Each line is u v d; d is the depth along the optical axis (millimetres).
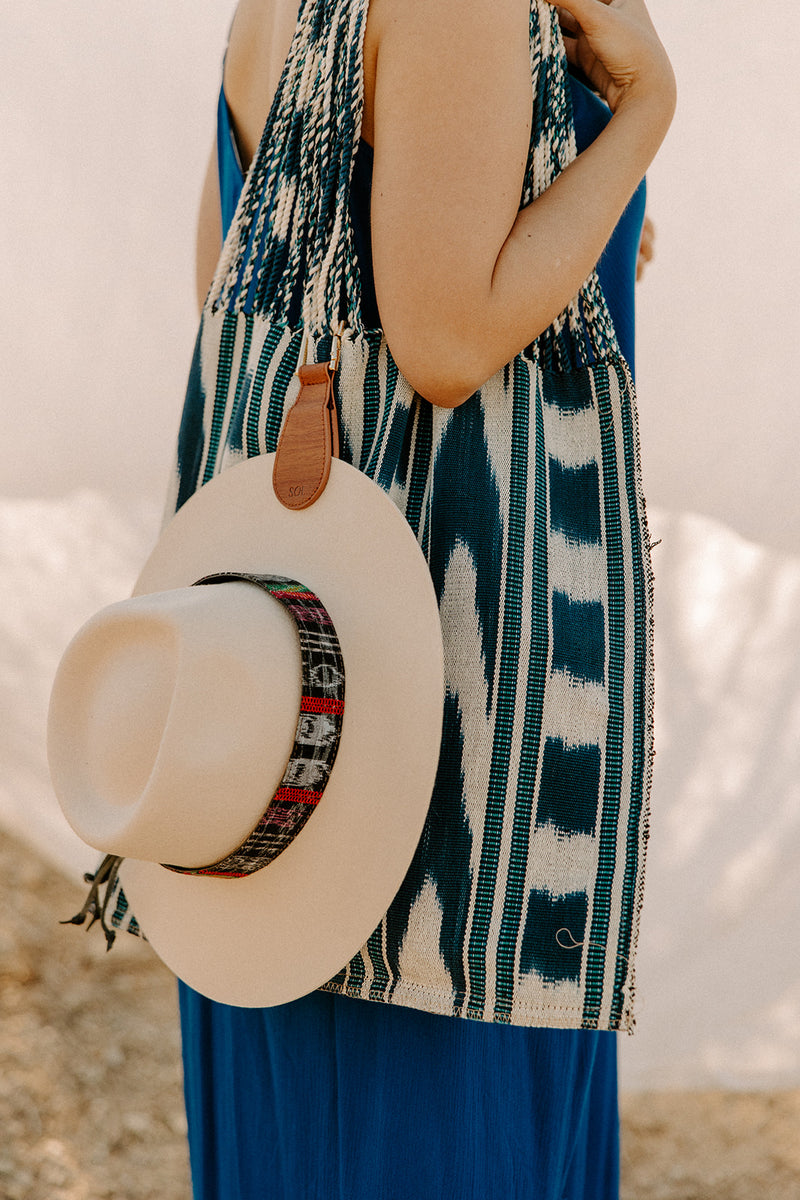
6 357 2020
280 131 1041
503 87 858
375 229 882
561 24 1072
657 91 998
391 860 884
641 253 1366
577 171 948
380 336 965
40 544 2207
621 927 915
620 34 987
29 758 2332
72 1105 2643
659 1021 2291
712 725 2146
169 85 1789
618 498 962
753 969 2248
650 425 1953
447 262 844
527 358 959
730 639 2107
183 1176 2525
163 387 2053
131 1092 2719
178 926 1057
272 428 1037
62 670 1007
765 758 2146
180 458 1151
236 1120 1146
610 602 950
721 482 1985
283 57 1108
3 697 2287
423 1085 974
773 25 1656
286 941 948
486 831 893
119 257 1944
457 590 917
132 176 1876
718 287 1844
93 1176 2479
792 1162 2684
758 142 1729
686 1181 2627
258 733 881
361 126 938
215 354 1108
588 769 922
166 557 1079
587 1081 1096
